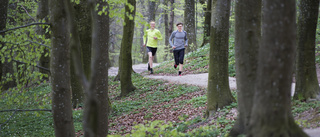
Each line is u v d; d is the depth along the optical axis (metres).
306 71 6.25
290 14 2.50
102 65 5.20
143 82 12.47
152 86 11.62
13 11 16.61
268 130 2.71
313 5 6.05
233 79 10.48
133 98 10.57
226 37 6.50
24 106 10.38
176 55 13.01
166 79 12.28
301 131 3.30
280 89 2.63
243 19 3.65
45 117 8.85
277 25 2.51
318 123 4.50
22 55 5.51
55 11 4.37
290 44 2.54
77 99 10.05
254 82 3.65
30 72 5.33
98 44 5.13
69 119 4.67
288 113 3.33
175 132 4.36
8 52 5.33
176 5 22.92
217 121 5.74
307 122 4.76
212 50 6.60
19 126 8.05
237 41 4.07
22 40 5.28
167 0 24.73
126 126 7.52
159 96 9.92
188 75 12.69
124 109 9.21
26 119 8.66
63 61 4.49
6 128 7.87
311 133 3.99
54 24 4.41
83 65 8.39
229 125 5.27
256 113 2.82
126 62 11.38
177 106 8.20
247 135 2.91
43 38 5.43
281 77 2.59
